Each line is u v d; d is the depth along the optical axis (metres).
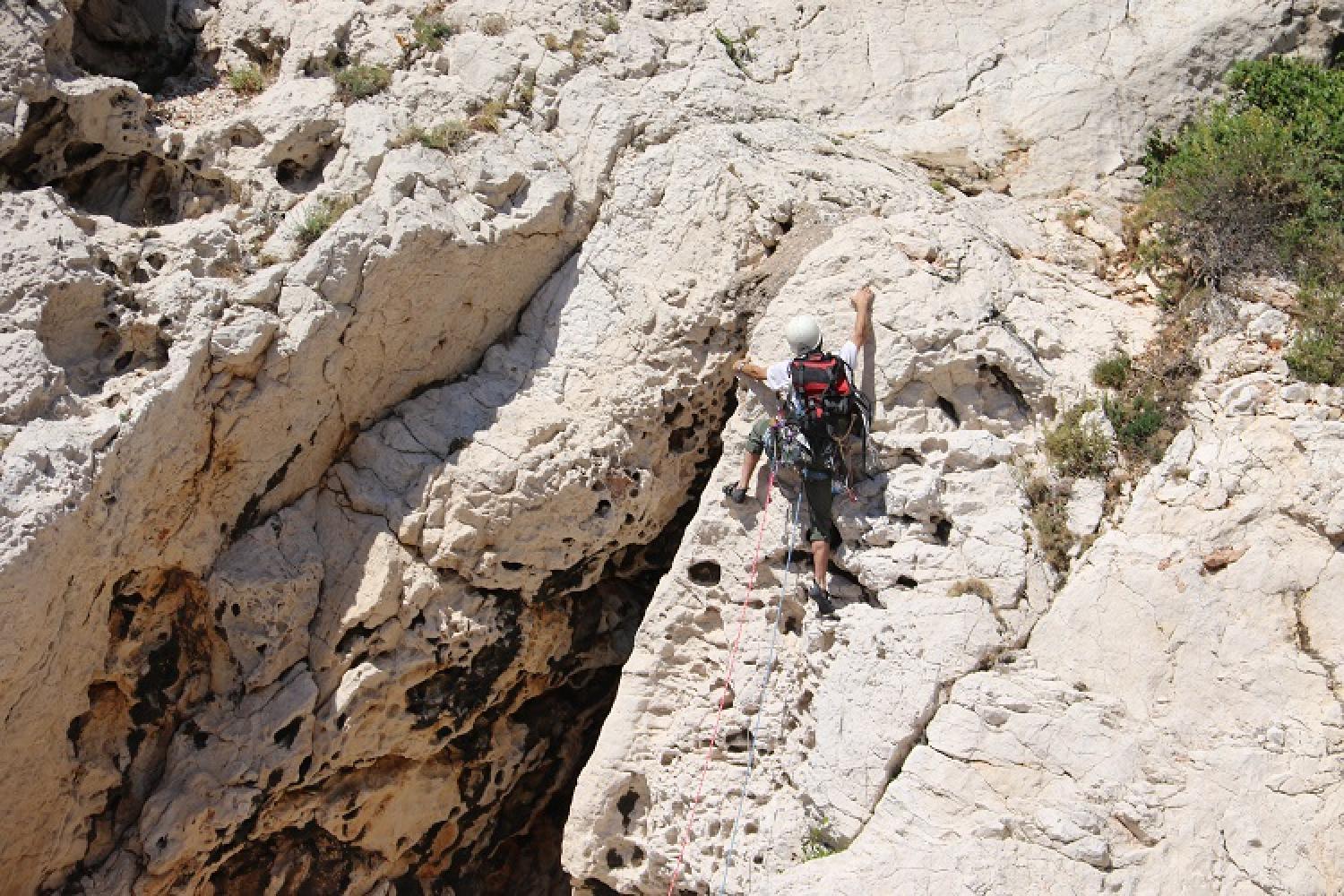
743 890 9.69
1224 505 9.58
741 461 10.44
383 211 10.69
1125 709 9.08
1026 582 9.66
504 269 11.20
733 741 10.23
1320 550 9.27
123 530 9.86
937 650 9.48
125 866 10.48
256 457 10.54
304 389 10.48
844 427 9.74
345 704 10.64
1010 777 8.99
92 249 10.13
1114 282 11.28
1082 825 8.71
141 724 10.69
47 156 10.90
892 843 8.94
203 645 10.73
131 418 9.66
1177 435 9.97
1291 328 10.26
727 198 11.31
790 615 10.25
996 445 10.07
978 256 10.70
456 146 11.28
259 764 10.53
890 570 9.82
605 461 10.90
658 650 10.55
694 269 11.23
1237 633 9.15
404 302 10.78
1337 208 10.95
